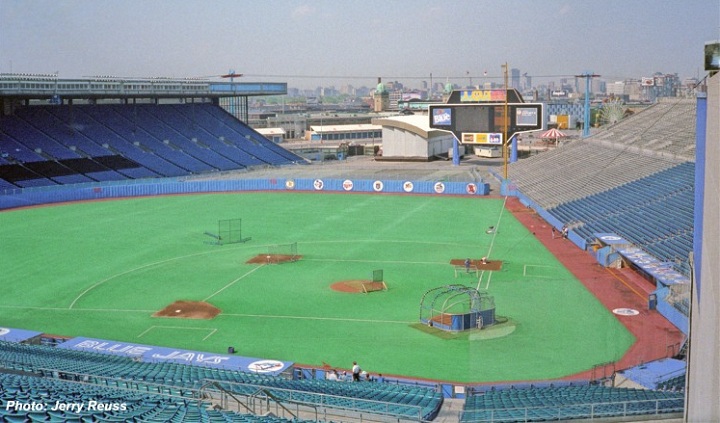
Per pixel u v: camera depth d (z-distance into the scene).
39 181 97.19
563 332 34.28
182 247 61.78
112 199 94.69
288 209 84.31
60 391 21.09
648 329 33.94
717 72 13.89
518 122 108.75
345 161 142.88
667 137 83.12
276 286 48.25
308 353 35.16
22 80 101.62
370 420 22.08
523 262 52.66
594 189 75.12
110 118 124.38
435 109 116.38
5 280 50.47
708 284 13.71
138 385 24.62
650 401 18.58
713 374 12.73
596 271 48.50
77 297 46.03
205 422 17.09
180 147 124.94
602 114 133.50
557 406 20.23
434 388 28.39
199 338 37.75
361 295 45.47
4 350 30.83
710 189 14.10
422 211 81.38
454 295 40.62
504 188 93.88
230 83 141.25
